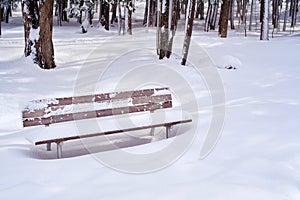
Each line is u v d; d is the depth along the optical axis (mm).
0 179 3744
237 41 19516
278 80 9688
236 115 5965
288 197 3174
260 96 7680
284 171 3723
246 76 10469
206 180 3555
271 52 15289
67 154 4914
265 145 4520
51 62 11734
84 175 3801
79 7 24328
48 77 10484
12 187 3510
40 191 3414
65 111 5211
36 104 4992
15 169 4016
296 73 10727
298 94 7832
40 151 4957
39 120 4996
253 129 5172
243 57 14148
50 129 5055
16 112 6934
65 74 10969
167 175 3738
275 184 3434
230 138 4836
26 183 3596
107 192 3352
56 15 42094
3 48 15469
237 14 43031
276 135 4879
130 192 3328
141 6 54875
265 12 20250
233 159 4105
